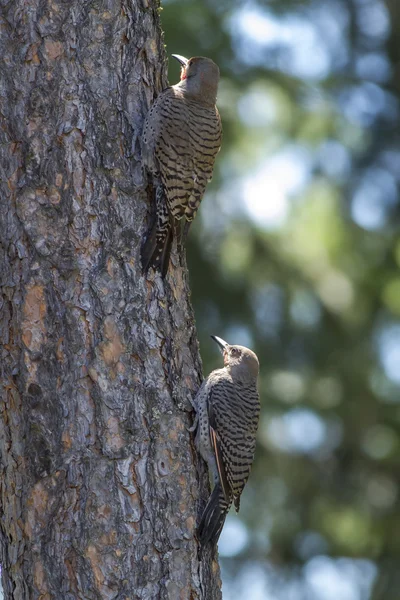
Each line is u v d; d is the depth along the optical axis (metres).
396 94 28.78
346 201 25.92
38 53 10.36
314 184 25.58
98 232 10.26
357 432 25.03
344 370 24.36
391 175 27.16
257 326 23.78
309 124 25.11
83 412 9.91
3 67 10.35
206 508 10.62
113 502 9.85
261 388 23.50
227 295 23.62
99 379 9.99
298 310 24.00
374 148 27.11
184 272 11.17
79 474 9.83
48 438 9.84
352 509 25.47
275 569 25.33
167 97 11.23
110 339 10.10
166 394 10.38
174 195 11.14
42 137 10.23
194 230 23.41
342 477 25.69
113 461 9.91
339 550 25.36
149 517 10.00
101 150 10.44
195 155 11.45
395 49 29.45
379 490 25.72
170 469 10.28
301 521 25.23
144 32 11.04
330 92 26.91
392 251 25.45
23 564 9.80
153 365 10.32
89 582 9.69
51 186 10.17
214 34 24.06
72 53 10.45
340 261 24.56
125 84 10.76
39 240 10.07
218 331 23.67
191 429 10.62
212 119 11.70
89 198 10.28
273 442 24.22
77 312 10.05
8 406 9.98
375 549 25.48
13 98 10.30
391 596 24.83
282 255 23.80
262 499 25.11
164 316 10.54
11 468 9.96
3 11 10.43
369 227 25.89
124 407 10.03
